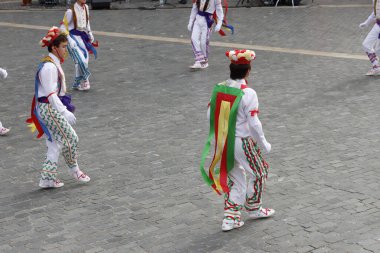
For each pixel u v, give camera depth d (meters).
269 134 10.64
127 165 9.48
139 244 6.96
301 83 14.01
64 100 8.57
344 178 8.62
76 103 13.10
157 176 9.00
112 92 13.92
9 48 19.25
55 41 8.28
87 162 9.66
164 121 11.65
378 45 14.24
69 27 13.81
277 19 23.03
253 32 20.69
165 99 13.16
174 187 8.58
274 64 16.05
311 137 10.41
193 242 6.96
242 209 7.83
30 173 9.34
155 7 26.62
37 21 24.27
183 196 8.26
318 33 20.05
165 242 6.98
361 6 25.38
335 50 17.45
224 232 7.17
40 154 10.17
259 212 7.44
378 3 14.05
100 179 8.97
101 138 10.80
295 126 11.02
